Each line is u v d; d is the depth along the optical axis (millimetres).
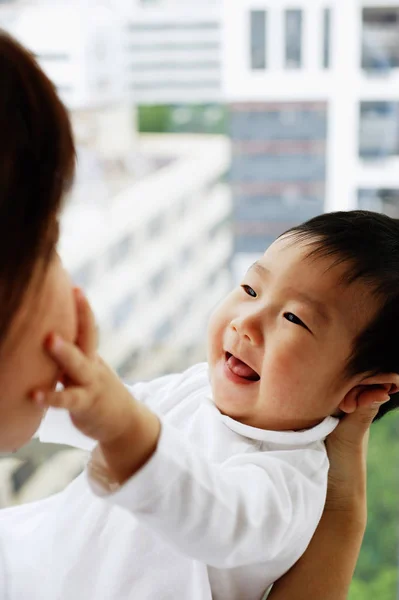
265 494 667
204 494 592
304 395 760
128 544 703
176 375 900
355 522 814
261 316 768
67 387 502
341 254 769
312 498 729
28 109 389
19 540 737
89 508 730
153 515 569
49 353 464
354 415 805
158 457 556
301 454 754
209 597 689
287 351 748
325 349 756
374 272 765
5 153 383
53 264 463
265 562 733
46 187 399
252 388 771
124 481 552
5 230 390
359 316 761
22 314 432
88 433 527
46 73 407
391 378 781
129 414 534
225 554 628
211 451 757
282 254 788
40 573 707
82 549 710
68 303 477
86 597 696
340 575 771
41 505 783
